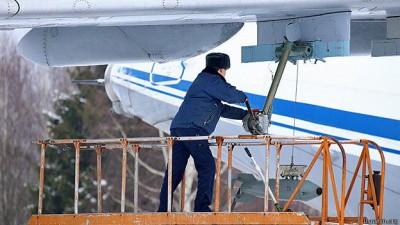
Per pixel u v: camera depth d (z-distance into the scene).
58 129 126.38
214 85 42.50
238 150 65.00
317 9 45.03
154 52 51.84
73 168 123.94
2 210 122.50
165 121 70.25
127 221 40.38
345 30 45.91
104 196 124.06
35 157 126.12
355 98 60.41
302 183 40.09
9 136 126.69
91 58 52.28
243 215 39.44
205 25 51.22
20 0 41.53
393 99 59.38
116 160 125.81
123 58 52.22
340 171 60.62
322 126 61.22
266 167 39.78
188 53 51.81
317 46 46.41
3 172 124.50
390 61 59.88
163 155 124.31
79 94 127.75
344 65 61.09
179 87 68.69
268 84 63.69
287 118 62.41
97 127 126.50
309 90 61.97
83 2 42.00
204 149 42.41
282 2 44.06
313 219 44.03
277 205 39.91
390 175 59.03
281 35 47.16
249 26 65.56
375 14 50.38
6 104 128.88
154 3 42.72
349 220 43.72
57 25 47.88
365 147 41.06
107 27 51.91
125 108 71.50
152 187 124.88
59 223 41.22
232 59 65.19
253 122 43.41
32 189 122.81
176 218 39.94
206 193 42.38
